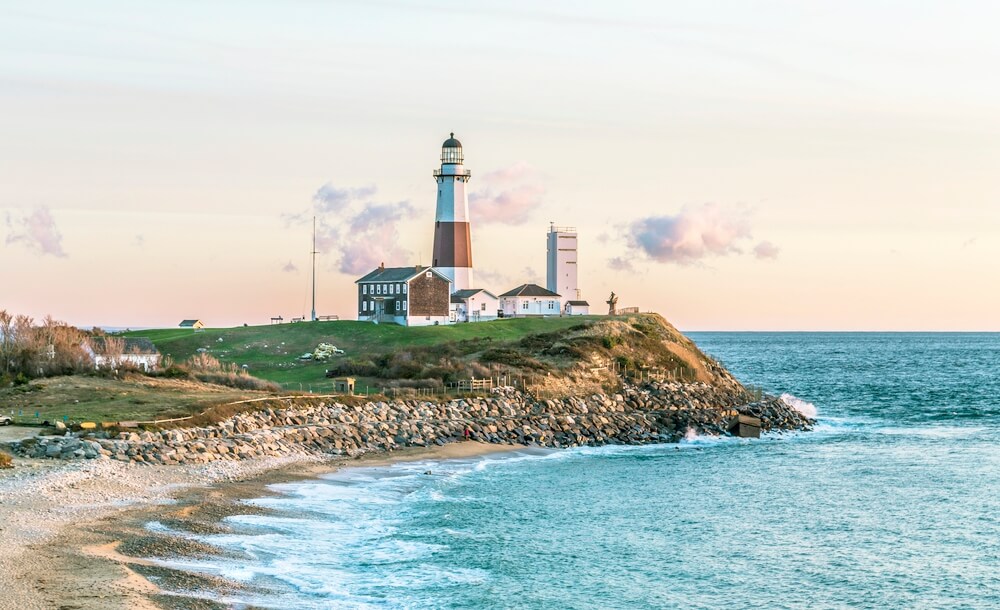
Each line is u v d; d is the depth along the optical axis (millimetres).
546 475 72500
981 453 87812
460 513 57000
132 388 83125
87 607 33625
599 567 47156
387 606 39344
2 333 89438
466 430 85750
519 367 107438
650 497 64875
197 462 62750
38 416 68438
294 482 62062
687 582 45375
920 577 47000
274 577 41250
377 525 52625
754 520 58469
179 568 40094
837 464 80688
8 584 35219
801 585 45469
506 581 43875
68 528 43781
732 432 98688
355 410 83312
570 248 171250
